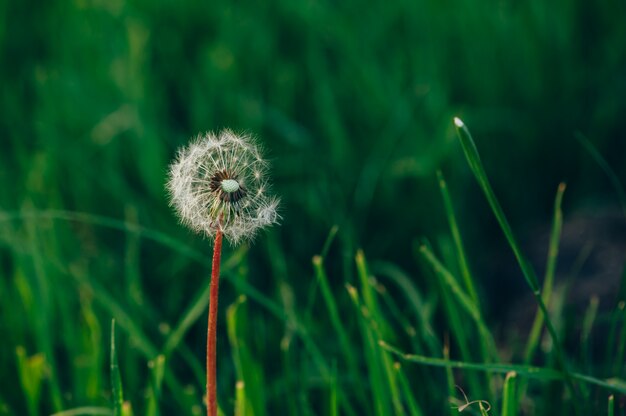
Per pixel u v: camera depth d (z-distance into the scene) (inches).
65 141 41.3
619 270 33.6
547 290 28.0
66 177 39.6
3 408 28.0
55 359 30.8
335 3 51.1
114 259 36.1
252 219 21.5
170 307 33.3
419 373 28.0
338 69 46.5
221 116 41.9
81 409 27.1
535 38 45.8
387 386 27.2
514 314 33.5
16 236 32.3
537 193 41.3
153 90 44.4
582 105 44.3
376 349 26.4
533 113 43.6
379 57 47.3
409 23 48.8
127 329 29.1
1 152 42.6
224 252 34.6
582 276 33.9
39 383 27.8
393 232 37.4
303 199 37.3
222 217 21.2
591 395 27.7
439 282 28.1
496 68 45.3
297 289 34.2
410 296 31.5
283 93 43.8
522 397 27.8
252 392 26.4
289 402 27.7
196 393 30.3
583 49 47.8
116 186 38.4
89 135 41.8
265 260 35.2
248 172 21.6
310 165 39.3
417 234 37.4
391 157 40.1
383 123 41.9
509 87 45.0
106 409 27.4
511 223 39.8
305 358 28.2
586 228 36.5
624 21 47.6
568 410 26.8
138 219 37.1
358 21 49.5
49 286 31.0
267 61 46.0
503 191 40.5
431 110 42.3
